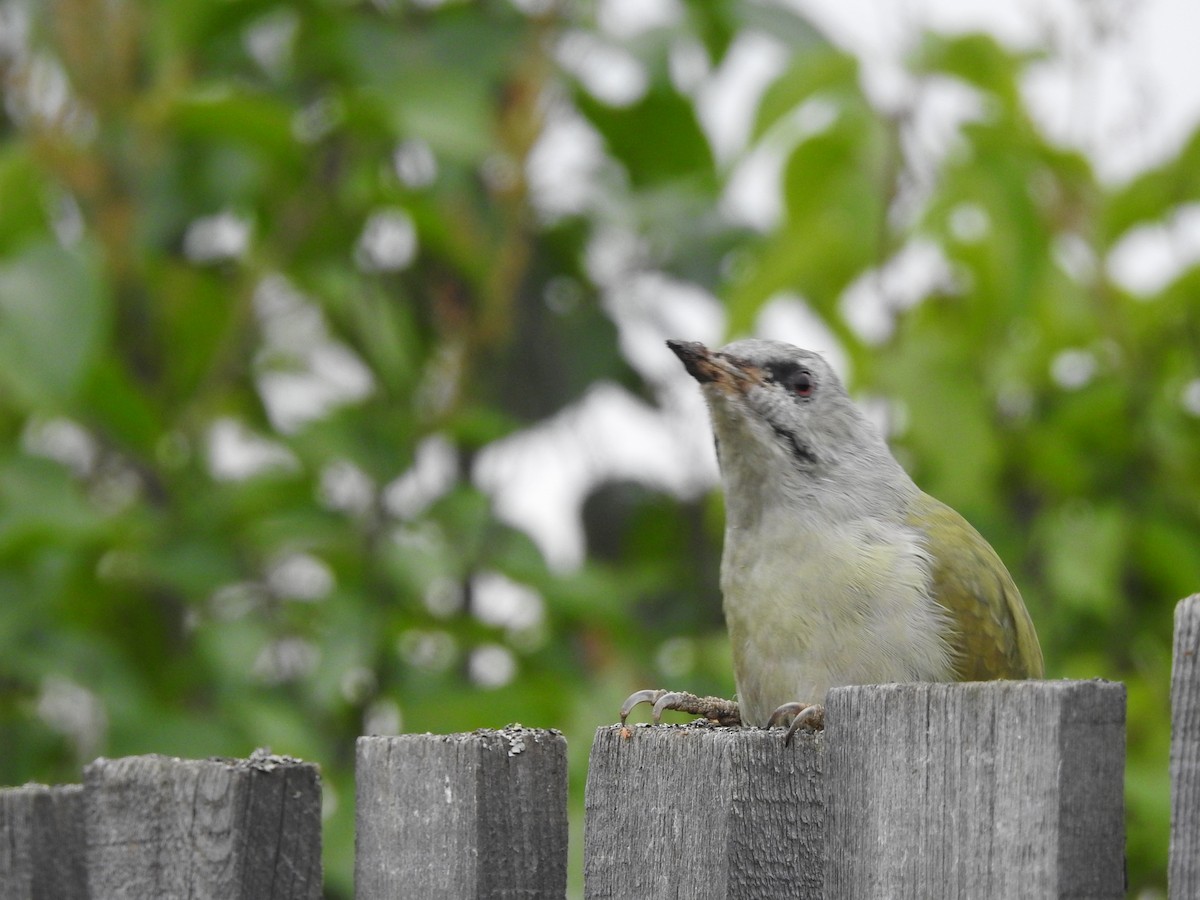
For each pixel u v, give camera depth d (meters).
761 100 10.62
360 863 5.61
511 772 5.43
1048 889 4.48
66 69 10.48
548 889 5.42
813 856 5.05
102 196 10.40
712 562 11.85
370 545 10.36
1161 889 9.80
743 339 9.50
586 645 10.54
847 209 10.55
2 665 9.58
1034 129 10.84
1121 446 11.16
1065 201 10.93
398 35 11.09
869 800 4.86
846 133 10.58
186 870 5.47
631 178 12.09
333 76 11.26
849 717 4.94
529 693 9.62
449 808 5.45
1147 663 10.82
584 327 11.78
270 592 10.42
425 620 10.41
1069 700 4.53
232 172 11.04
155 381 11.02
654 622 11.73
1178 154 10.88
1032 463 11.16
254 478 10.54
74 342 9.23
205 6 10.75
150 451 10.11
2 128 11.26
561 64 11.30
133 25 10.56
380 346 10.74
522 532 10.63
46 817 5.74
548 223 11.56
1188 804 4.36
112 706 9.54
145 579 10.27
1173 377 11.39
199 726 9.53
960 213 11.12
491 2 11.38
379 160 10.95
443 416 10.77
